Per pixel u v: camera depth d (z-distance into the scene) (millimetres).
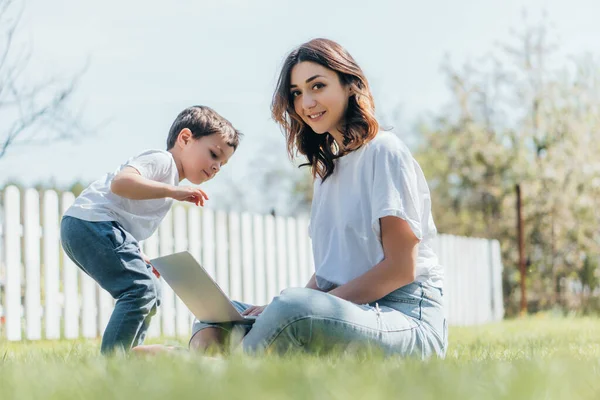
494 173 18359
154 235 7992
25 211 7207
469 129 18781
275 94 3568
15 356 3641
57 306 7387
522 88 18703
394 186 3174
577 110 18656
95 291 7672
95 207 4105
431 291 3270
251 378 2027
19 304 7129
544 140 18375
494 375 2115
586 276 17844
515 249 18016
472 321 12953
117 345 3896
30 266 7215
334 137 3457
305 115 3430
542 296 17906
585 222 17781
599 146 18188
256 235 9289
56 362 2848
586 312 17703
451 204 18797
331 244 3375
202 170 4648
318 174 3467
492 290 13992
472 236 18328
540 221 17844
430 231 3352
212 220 8680
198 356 2623
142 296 4012
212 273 8648
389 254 3139
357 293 3113
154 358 2701
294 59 3457
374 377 2035
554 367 2244
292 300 2908
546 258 17875
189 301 3242
